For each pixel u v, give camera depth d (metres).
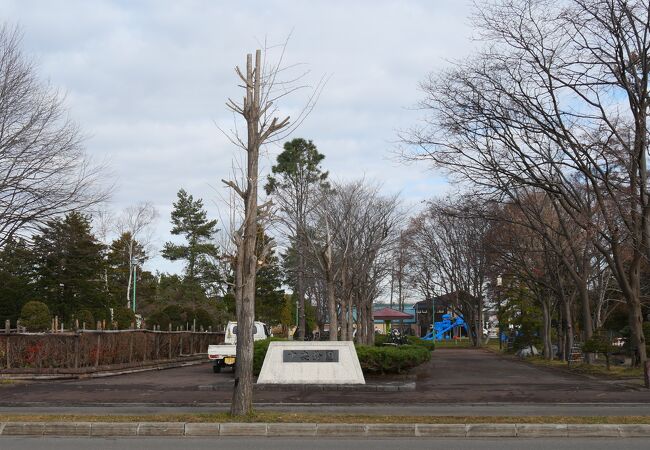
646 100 20.67
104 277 53.38
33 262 42.00
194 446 10.42
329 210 31.73
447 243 55.22
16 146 24.03
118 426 11.79
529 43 21.42
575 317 43.22
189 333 36.84
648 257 21.70
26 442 10.92
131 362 28.42
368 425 11.69
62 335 24.36
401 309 73.00
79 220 43.75
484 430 11.58
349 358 19.97
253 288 13.03
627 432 11.52
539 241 34.56
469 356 44.59
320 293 46.28
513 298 48.59
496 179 23.95
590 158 21.70
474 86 22.72
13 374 23.20
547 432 11.53
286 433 11.69
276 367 19.98
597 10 19.98
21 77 30.20
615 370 26.39
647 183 22.53
